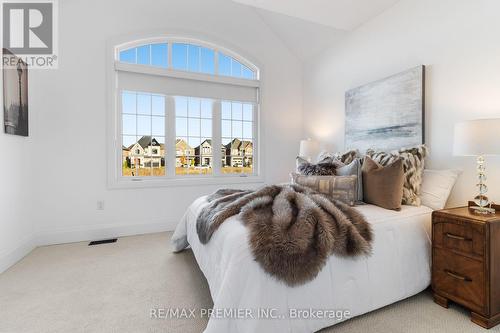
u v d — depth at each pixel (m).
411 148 2.26
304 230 1.35
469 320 1.54
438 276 1.71
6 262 2.29
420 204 2.03
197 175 3.76
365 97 2.95
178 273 2.19
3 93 2.26
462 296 1.57
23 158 2.62
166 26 3.43
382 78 2.78
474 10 1.99
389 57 2.71
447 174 2.08
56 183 2.97
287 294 1.29
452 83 2.15
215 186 3.76
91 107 3.09
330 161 2.48
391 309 1.66
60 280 2.06
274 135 4.12
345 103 3.27
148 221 3.39
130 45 3.34
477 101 1.98
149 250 2.74
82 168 3.07
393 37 2.66
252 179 3.98
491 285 1.46
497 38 1.86
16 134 2.44
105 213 3.19
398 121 2.56
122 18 3.22
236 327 1.19
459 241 1.58
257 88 4.04
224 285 1.23
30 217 2.75
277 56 4.11
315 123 3.95
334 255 1.42
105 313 1.62
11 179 2.40
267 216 1.44
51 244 2.93
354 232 1.47
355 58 3.17
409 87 2.45
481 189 1.76
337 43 3.47
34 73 2.85
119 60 3.27
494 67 1.88
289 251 1.27
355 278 1.49
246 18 3.89
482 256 1.47
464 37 2.06
